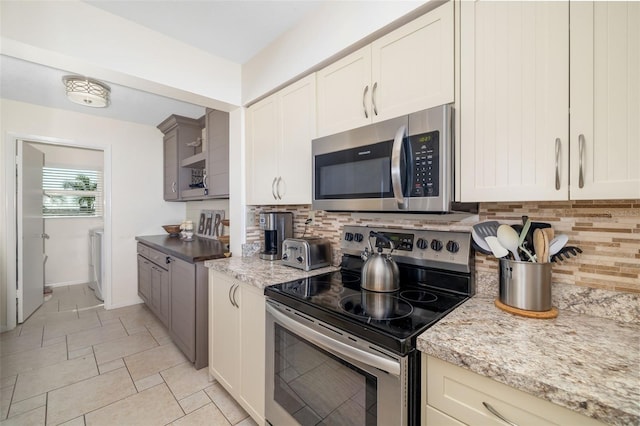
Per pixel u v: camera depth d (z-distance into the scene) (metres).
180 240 3.22
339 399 1.03
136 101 2.82
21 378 2.00
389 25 1.24
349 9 1.39
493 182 0.98
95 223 4.59
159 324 2.96
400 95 1.22
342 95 1.46
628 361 0.70
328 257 1.82
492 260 1.24
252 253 2.26
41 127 2.93
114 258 3.43
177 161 3.38
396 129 1.15
